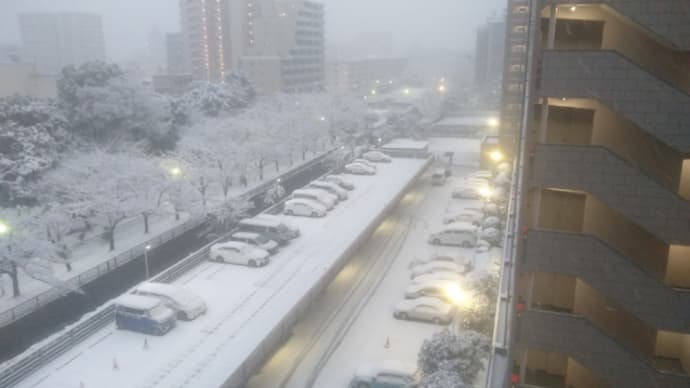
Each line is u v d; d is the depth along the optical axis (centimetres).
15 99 4928
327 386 2258
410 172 5612
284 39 11188
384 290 3181
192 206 4181
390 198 4606
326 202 4291
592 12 1189
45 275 2900
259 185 5331
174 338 2419
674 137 1048
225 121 5891
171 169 4462
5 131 4272
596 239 1126
